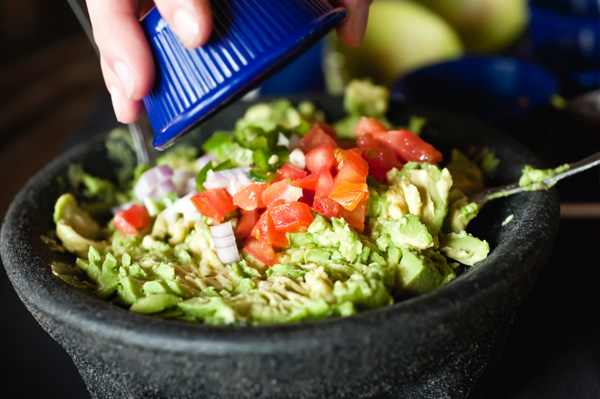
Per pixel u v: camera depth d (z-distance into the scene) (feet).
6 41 3.32
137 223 1.31
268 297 1.06
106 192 1.49
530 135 1.66
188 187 1.38
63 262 1.22
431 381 1.13
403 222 1.13
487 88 1.81
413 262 1.10
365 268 1.10
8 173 2.09
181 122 1.06
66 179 1.42
